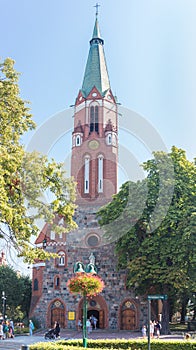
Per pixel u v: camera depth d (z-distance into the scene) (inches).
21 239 943.7
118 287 2009.1
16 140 971.9
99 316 2007.9
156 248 1651.1
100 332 1879.9
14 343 1486.2
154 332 1617.9
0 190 805.2
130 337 1605.6
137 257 1723.7
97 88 2215.8
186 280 1587.1
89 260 2057.1
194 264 1576.0
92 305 2030.0
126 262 1775.3
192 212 1599.4
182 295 1792.6
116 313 1982.0
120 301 1991.9
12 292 2356.1
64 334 1814.7
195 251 1563.7
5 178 896.3
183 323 2100.1
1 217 885.2
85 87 2266.2
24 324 2132.1
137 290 1788.9
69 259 2095.2
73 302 2043.6
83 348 776.3
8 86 970.7
